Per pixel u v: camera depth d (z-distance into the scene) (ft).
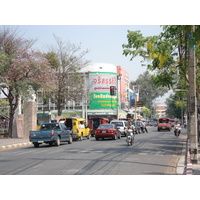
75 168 39.19
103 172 36.11
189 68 46.88
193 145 45.55
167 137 120.26
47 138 78.28
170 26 56.65
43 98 143.33
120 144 83.35
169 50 55.98
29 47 110.93
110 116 223.71
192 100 46.55
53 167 40.14
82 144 85.51
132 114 275.59
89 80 219.41
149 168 39.73
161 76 64.85
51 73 118.83
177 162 45.93
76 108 223.30
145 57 59.11
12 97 110.01
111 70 223.71
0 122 135.85
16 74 102.37
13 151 69.21
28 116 117.19
